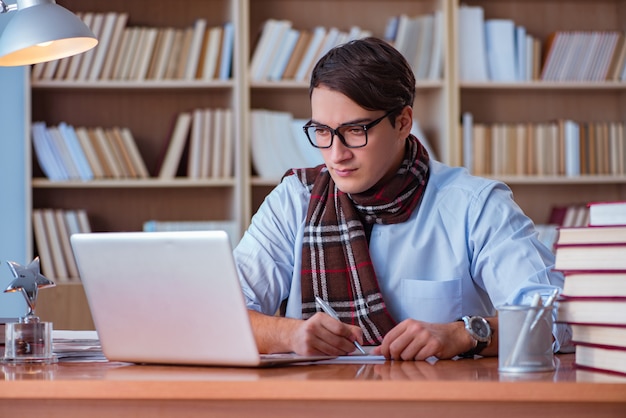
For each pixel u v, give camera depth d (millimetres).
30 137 3734
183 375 1237
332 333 1521
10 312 3719
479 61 3980
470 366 1372
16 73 3809
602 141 4043
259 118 3830
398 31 3955
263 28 3877
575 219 4004
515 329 1249
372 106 1718
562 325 1594
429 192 1950
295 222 2027
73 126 4000
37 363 1479
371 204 1893
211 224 3793
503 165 3984
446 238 1917
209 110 3855
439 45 3930
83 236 1393
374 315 1849
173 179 3811
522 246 1818
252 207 4070
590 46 4039
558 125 4031
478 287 1943
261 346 1598
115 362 1483
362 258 1887
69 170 3764
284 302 2070
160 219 4055
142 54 3820
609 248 1238
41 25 1757
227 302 1308
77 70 3779
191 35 3842
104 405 1170
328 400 1135
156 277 1348
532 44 4027
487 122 4223
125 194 4035
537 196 4234
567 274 1301
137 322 1392
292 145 3861
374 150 1752
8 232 3801
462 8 3975
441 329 1517
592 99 4258
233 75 3869
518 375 1216
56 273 3754
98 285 1406
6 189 3807
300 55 3906
